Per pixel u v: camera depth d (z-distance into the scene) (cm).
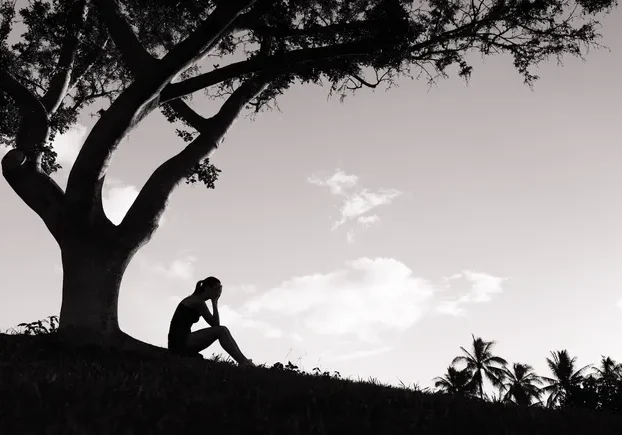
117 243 1389
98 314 1332
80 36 1831
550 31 1717
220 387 682
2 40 1759
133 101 1388
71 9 1714
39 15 1762
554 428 602
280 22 1527
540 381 8212
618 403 1862
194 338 1059
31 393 528
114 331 1339
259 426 493
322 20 1591
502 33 1739
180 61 1372
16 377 603
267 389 681
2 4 1747
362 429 520
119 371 743
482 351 8862
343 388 719
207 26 1348
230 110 1661
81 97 2097
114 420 466
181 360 969
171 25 1808
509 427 578
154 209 1444
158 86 1395
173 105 1664
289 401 610
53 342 1071
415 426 552
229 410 544
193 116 1641
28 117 1490
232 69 1517
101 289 1357
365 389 767
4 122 1841
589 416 709
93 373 709
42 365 768
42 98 1669
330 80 1686
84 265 1359
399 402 678
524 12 1670
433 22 1714
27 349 952
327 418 554
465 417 607
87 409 488
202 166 1734
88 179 1363
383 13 1504
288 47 1686
